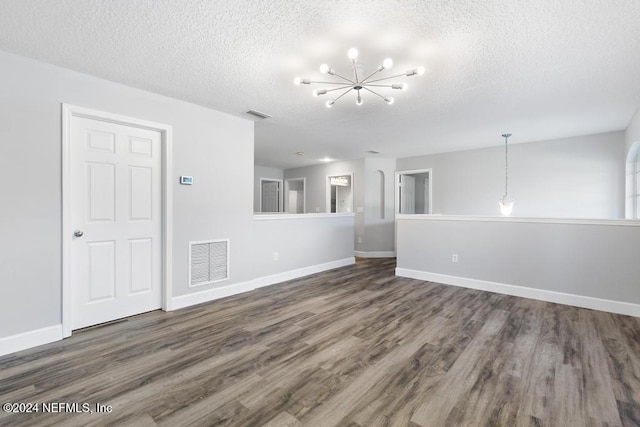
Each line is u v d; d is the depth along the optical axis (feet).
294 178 27.71
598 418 5.08
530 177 16.84
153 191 10.25
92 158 8.90
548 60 7.75
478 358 7.09
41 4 5.59
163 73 8.54
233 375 6.36
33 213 7.68
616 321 9.41
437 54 7.52
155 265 10.36
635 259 9.98
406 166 21.85
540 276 11.69
